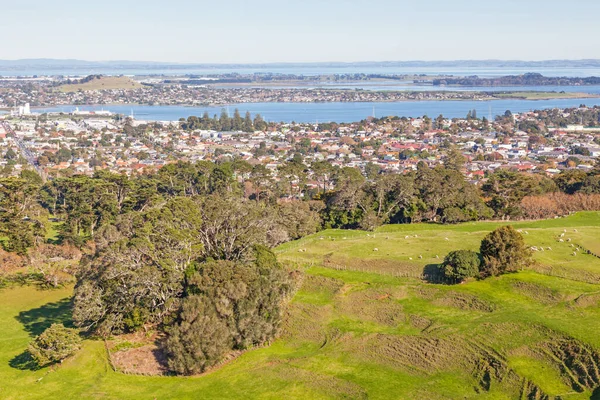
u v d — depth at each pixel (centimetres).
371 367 5328
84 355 5866
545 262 7062
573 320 5559
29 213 10038
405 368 5294
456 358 5291
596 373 4731
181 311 5781
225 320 5731
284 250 8469
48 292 8125
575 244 7769
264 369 5406
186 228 6812
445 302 6406
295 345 5956
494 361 5122
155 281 6297
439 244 8125
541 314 5775
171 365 5416
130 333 6388
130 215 7269
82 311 6134
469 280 6794
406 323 6088
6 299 7831
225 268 6041
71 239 9962
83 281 6469
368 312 6419
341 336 5931
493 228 9588
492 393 4778
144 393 5081
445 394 4797
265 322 5950
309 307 6588
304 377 5191
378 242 8419
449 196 10562
